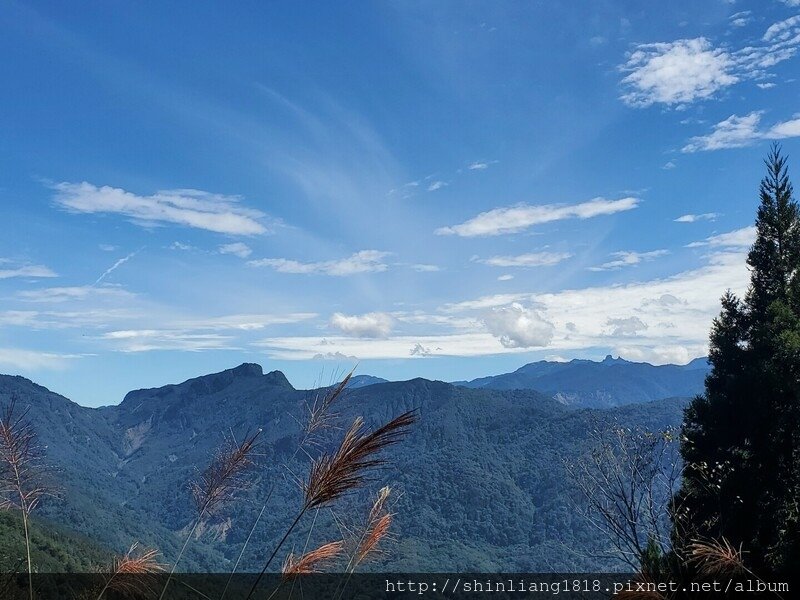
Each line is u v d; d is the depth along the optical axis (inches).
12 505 169.0
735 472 664.4
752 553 532.7
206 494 176.7
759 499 666.8
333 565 153.5
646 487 401.4
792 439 743.1
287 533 145.6
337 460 134.8
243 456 172.9
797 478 716.7
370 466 133.0
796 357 758.5
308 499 141.2
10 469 167.6
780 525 641.0
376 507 159.3
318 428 151.3
